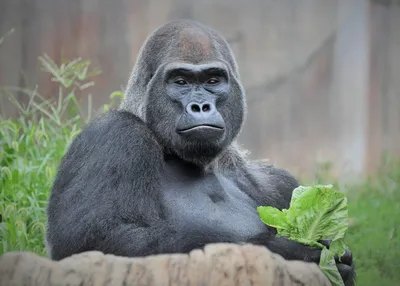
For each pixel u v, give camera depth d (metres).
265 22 46.03
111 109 13.88
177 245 11.93
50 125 19.22
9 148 18.11
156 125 13.74
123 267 10.75
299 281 11.12
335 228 12.34
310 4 46.62
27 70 40.16
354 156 45.81
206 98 13.68
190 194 13.68
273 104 46.22
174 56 13.74
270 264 10.95
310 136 46.28
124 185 12.78
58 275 10.64
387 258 19.70
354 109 46.44
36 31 40.88
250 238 12.16
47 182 17.30
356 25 46.66
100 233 12.35
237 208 14.01
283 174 15.42
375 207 24.16
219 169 14.61
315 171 27.91
